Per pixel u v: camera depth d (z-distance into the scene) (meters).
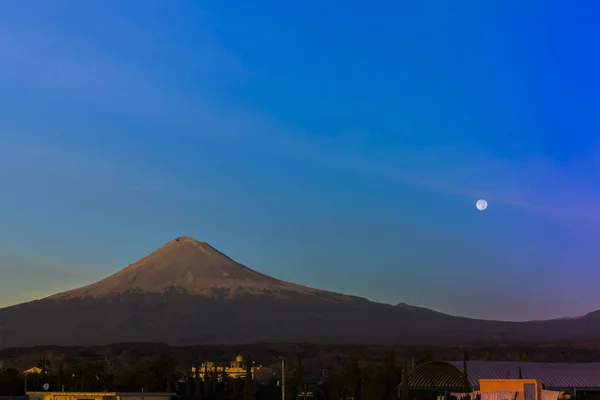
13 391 164.25
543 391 95.12
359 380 168.88
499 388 100.19
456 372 138.88
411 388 146.75
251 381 169.62
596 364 136.25
